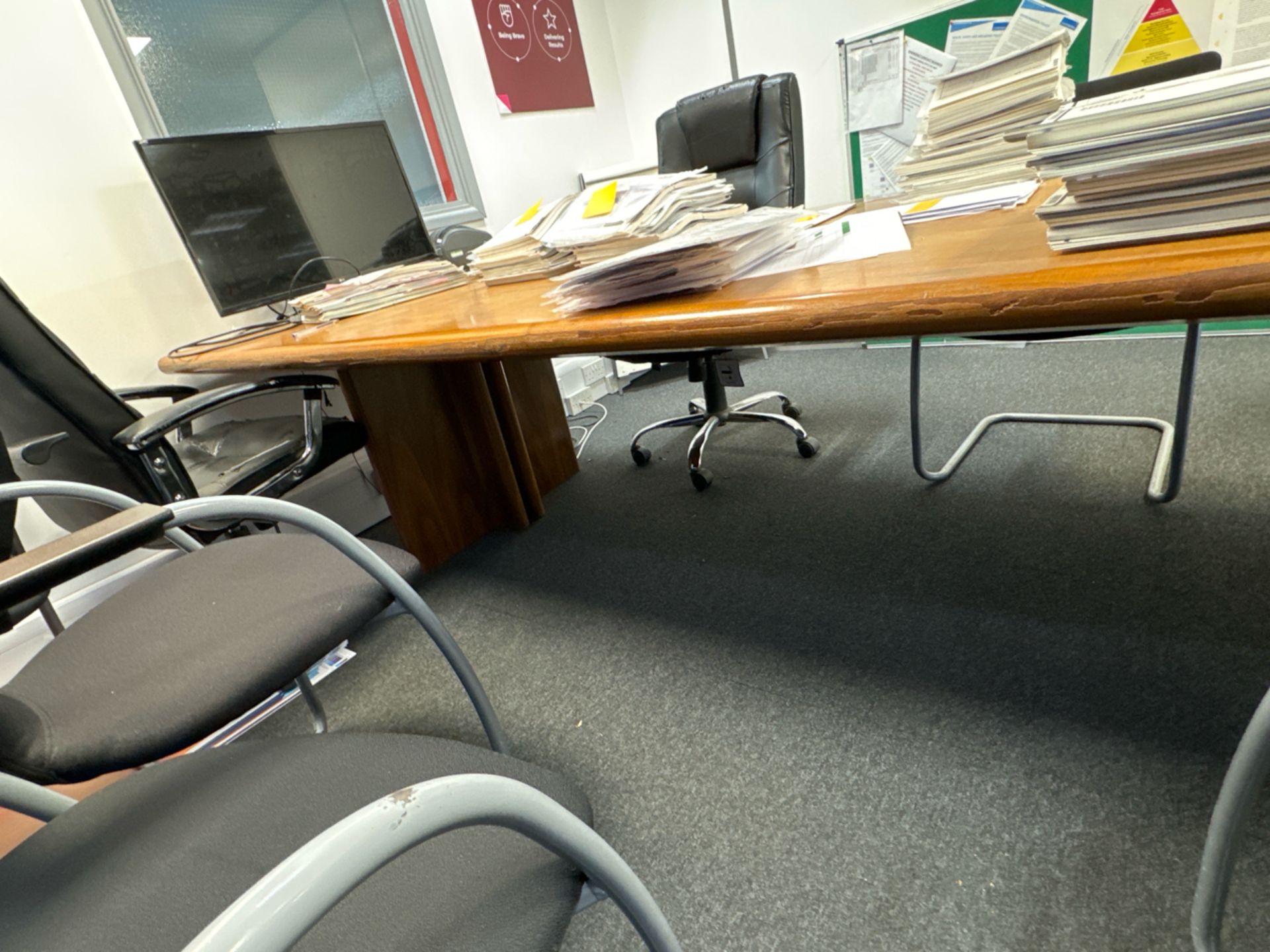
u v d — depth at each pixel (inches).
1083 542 51.0
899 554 55.1
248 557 33.5
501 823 11.8
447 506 71.1
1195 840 29.0
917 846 31.5
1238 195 15.8
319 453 56.3
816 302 20.4
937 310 17.9
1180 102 15.5
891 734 37.9
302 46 84.7
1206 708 34.9
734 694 43.8
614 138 128.9
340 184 71.4
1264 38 74.4
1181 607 42.1
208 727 23.8
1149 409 70.6
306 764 19.0
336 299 58.1
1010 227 27.6
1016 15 87.9
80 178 63.1
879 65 100.6
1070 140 17.6
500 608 60.1
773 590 54.2
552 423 83.9
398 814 10.0
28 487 28.4
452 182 104.5
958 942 27.4
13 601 14.4
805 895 30.4
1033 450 67.2
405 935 13.5
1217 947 23.5
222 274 62.4
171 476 43.9
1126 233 17.9
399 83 96.7
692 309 23.7
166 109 71.7
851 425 84.6
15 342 36.1
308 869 8.9
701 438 77.2
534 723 45.0
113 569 65.7
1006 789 33.2
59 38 61.5
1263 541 46.2
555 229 46.3
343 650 58.0
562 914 14.0
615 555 65.3
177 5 71.9
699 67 119.2
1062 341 97.1
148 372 68.3
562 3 115.2
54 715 24.3
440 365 69.2
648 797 37.3
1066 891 28.3
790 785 36.2
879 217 39.6
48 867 17.5
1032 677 39.6
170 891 15.8
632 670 48.2
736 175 84.3
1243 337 84.3
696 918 30.4
